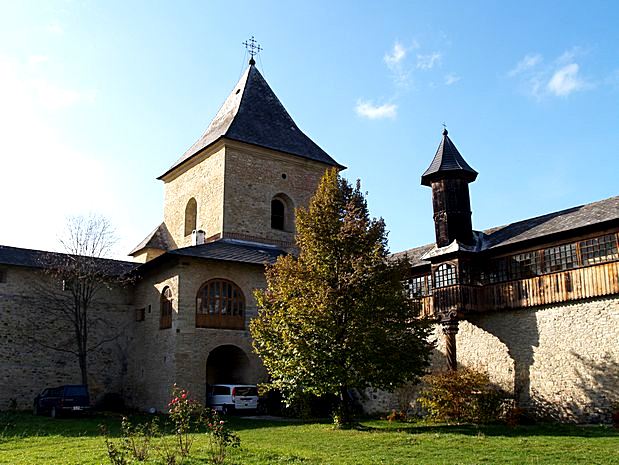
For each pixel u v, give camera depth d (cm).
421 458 1159
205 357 2428
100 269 2770
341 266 1712
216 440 1198
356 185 1859
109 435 1590
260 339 1773
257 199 3022
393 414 2098
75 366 2697
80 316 2695
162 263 2586
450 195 2261
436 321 1877
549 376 1923
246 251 2712
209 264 2522
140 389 2658
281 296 1720
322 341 1644
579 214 1955
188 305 2434
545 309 1967
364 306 1648
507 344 2072
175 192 3381
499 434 1502
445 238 2234
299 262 1759
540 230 2005
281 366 1700
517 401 2005
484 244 2195
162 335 2517
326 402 2311
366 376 1641
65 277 2662
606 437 1423
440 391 1948
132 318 2867
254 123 3166
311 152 3291
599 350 1794
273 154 3116
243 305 2573
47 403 2284
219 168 2989
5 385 2512
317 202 1797
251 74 3447
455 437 1430
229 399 2328
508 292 2069
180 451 1156
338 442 1397
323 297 1656
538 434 1498
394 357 1641
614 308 1769
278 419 2141
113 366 2784
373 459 1145
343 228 1736
